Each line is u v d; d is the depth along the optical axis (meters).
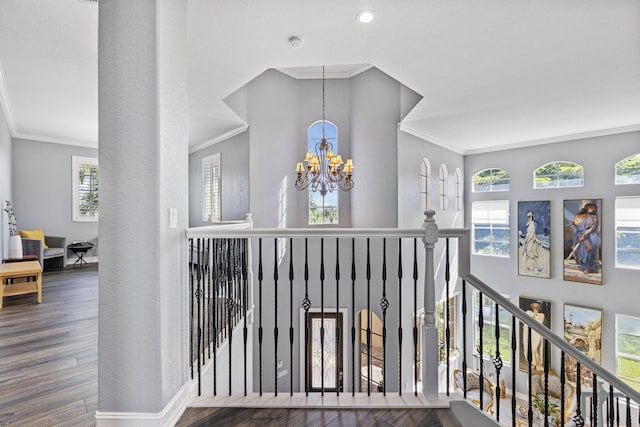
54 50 3.06
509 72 3.53
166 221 1.80
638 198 5.57
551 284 6.56
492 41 2.89
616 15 2.49
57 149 6.78
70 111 4.96
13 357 2.42
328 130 6.67
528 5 2.39
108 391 1.69
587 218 6.11
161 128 1.75
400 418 1.83
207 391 2.48
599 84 3.87
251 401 1.97
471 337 7.47
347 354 6.05
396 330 5.67
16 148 6.30
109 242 1.71
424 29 2.71
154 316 1.71
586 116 5.17
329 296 6.13
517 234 7.06
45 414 1.76
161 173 1.75
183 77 2.04
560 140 6.45
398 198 5.73
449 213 7.32
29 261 4.36
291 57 3.21
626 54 3.11
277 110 6.29
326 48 3.03
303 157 6.62
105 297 1.71
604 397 3.83
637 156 5.59
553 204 6.57
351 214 6.42
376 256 5.96
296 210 6.54
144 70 1.72
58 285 4.88
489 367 7.23
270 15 2.51
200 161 7.33
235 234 2.09
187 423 1.78
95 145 7.25
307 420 1.80
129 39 1.73
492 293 1.94
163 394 1.73
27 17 2.53
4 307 3.71
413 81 3.77
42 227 6.59
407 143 5.95
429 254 2.02
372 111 6.06
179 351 1.92
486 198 7.61
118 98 1.72
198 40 2.88
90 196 7.19
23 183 6.38
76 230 7.00
